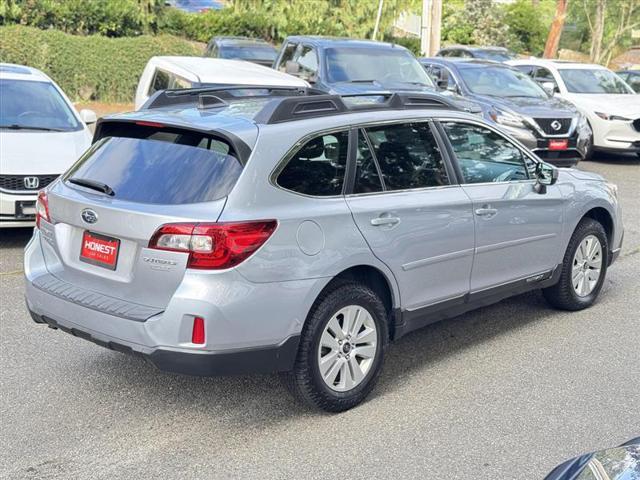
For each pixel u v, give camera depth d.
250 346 4.32
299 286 4.44
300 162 4.61
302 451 4.38
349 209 4.75
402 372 5.51
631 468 2.73
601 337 6.23
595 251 6.86
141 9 24.30
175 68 10.72
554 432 4.64
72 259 4.72
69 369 5.45
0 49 20.02
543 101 13.60
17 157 8.20
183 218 4.20
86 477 4.10
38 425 4.65
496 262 5.83
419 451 4.39
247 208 4.30
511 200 5.86
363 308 4.84
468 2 41.03
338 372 4.78
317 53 12.34
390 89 11.73
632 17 38.53
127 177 4.57
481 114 12.82
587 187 6.71
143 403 4.96
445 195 5.38
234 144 4.39
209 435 4.57
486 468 4.23
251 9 28.94
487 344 6.07
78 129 9.31
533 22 43.31
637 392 5.20
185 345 4.19
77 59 20.83
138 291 4.36
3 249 8.45
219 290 4.17
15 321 6.33
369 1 29.42
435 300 5.39
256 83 10.20
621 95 15.84
